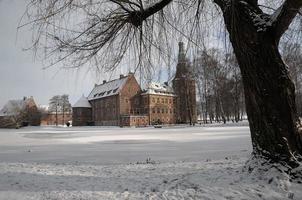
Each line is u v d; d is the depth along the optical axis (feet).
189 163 33.76
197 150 55.77
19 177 26.71
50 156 52.75
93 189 21.15
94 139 99.19
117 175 27.27
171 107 290.97
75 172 29.78
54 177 26.66
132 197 18.78
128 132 143.84
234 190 18.38
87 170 31.22
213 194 18.07
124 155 51.90
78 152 58.90
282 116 19.84
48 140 99.66
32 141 95.66
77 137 113.60
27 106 307.99
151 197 18.51
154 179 23.91
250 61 20.49
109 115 302.66
